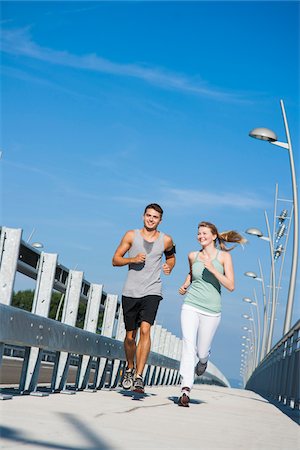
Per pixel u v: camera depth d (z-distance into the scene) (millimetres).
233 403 12516
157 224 10055
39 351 8469
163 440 5383
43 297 8805
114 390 12070
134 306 10109
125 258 9922
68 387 10922
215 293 10016
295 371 13336
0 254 7578
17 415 5879
